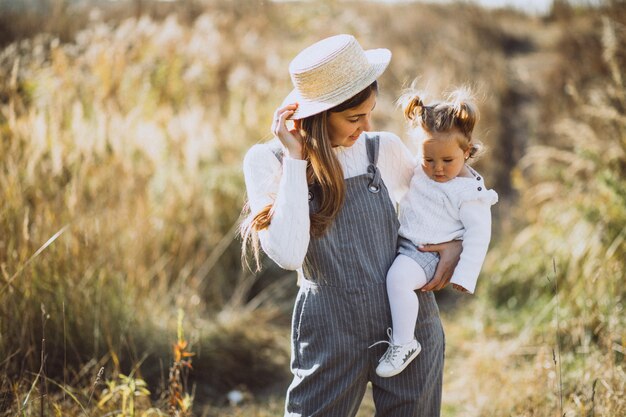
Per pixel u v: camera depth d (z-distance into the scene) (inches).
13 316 117.2
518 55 406.9
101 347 128.8
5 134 143.9
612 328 121.6
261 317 170.1
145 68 254.2
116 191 164.9
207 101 263.0
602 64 288.7
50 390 118.3
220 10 419.5
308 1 449.4
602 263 147.6
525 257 183.8
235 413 130.0
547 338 141.3
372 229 73.0
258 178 73.0
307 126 70.4
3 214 126.6
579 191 187.8
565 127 208.7
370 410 129.2
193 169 190.2
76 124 155.3
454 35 422.3
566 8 452.4
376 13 458.0
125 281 147.2
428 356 75.1
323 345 73.0
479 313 175.3
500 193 264.1
